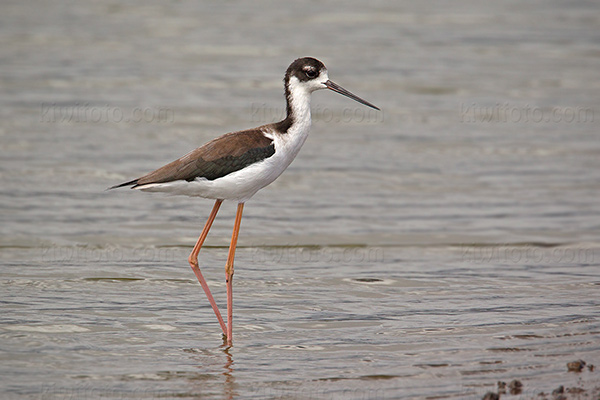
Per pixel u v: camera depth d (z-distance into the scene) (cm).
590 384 838
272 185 1612
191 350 936
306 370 884
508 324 1015
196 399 813
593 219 1461
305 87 1014
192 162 955
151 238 1337
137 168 1647
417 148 1841
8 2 3133
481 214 1480
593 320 1027
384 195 1572
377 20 3002
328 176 1661
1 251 1251
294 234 1376
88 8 3073
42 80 2222
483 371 878
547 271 1227
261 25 2875
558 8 3288
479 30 2898
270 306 1081
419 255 1295
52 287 1122
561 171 1712
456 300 1105
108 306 1062
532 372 873
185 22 2892
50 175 1598
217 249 1307
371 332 993
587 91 2264
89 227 1368
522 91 2259
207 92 2159
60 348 930
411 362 902
